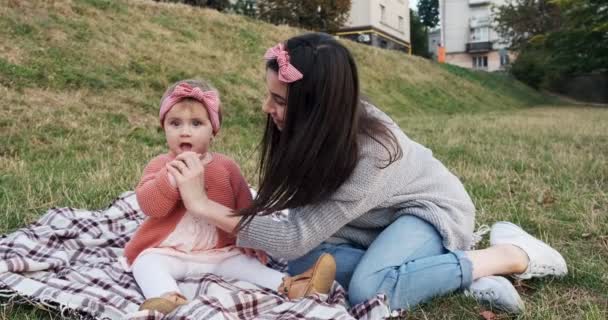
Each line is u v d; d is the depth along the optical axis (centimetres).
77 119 661
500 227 278
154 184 238
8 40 770
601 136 883
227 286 237
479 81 2305
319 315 204
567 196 428
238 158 577
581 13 2159
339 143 213
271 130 236
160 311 204
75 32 875
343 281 251
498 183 480
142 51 927
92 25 926
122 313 217
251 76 1037
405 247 235
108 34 930
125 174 462
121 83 801
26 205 367
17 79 700
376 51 1897
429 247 240
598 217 364
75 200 384
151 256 241
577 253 303
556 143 779
